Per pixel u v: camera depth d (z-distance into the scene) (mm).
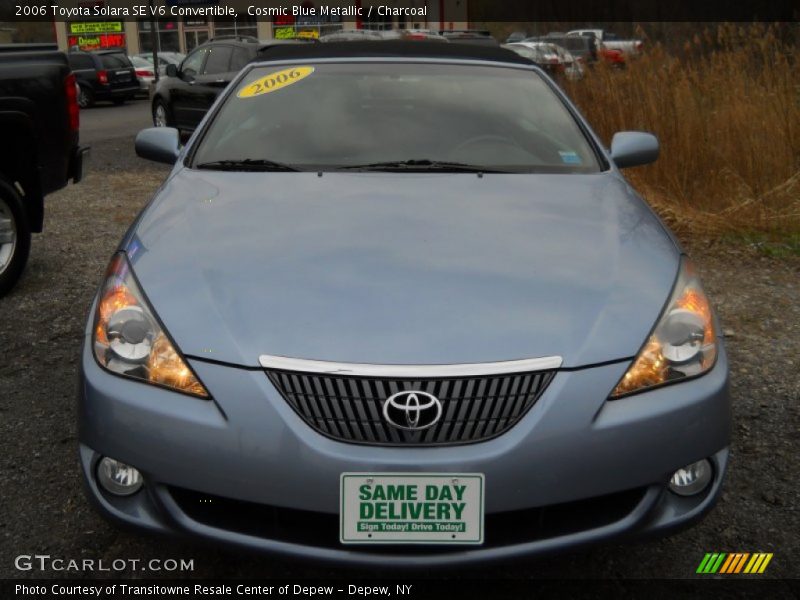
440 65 3695
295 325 2086
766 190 6141
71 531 2533
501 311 2133
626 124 6496
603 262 2375
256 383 2018
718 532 2555
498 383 2004
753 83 6625
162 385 2084
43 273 5297
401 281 2227
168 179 3105
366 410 1983
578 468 2006
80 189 8641
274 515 2035
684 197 6230
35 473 2842
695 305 2271
